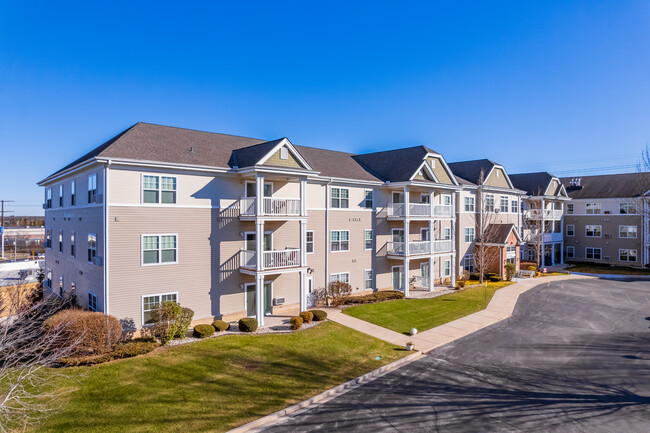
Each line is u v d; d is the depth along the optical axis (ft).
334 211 85.76
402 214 95.25
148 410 36.94
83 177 66.13
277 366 48.75
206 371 46.44
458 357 53.88
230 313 68.85
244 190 70.44
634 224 144.46
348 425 35.24
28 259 164.66
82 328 47.57
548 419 36.40
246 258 68.90
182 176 63.41
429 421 35.99
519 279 118.01
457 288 101.91
